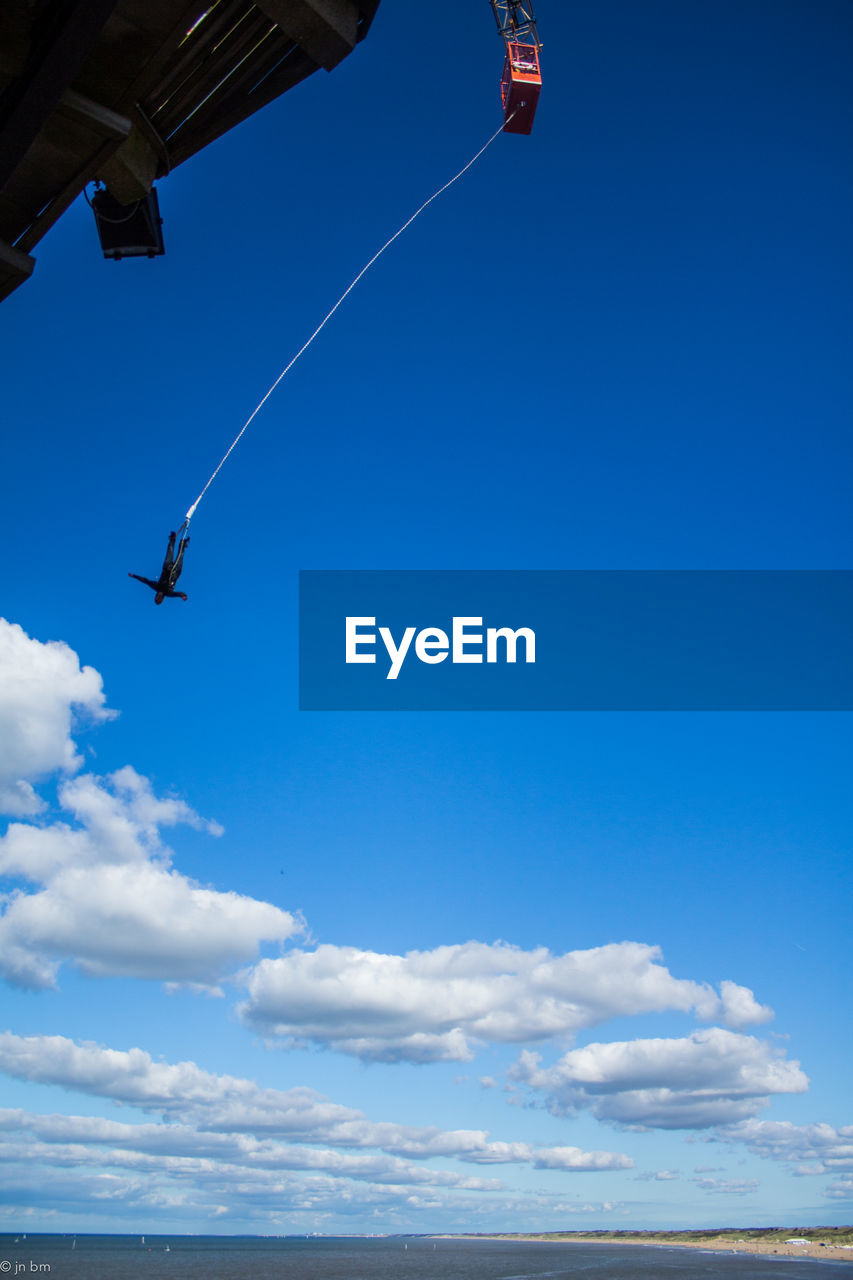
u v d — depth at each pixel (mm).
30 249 13531
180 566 17844
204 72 13352
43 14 9859
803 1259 172875
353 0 12469
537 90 30141
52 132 11727
